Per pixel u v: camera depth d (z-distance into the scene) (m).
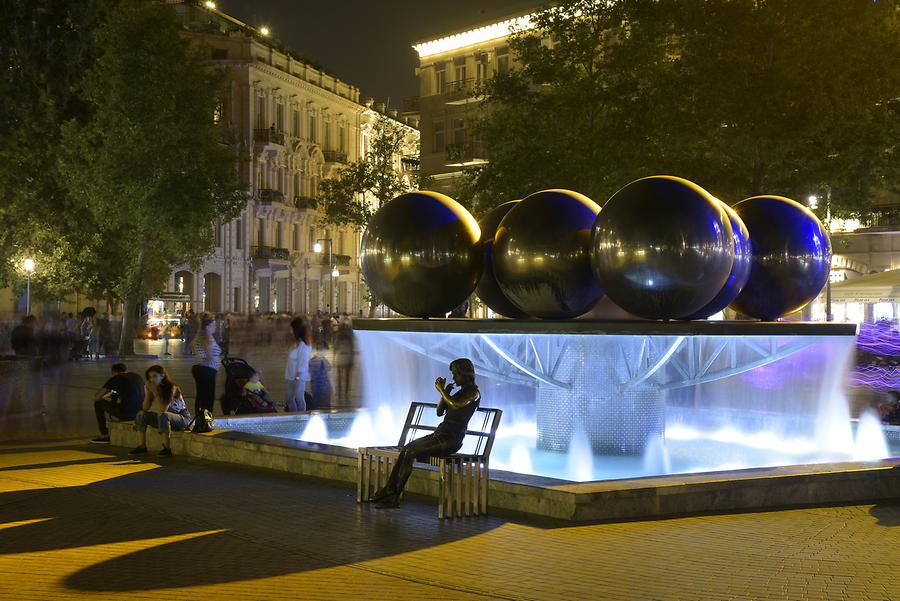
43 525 8.09
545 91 29.81
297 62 72.19
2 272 36.50
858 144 24.09
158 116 34.03
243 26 71.56
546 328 10.15
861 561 6.82
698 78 24.72
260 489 9.79
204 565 6.76
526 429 13.85
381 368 30.78
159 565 6.76
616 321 10.05
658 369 11.18
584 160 26.69
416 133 86.44
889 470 9.23
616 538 7.52
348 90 80.88
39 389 16.88
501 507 8.67
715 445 12.55
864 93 24.16
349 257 81.19
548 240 10.10
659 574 6.49
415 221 10.84
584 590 6.12
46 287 37.19
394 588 6.18
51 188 37.00
